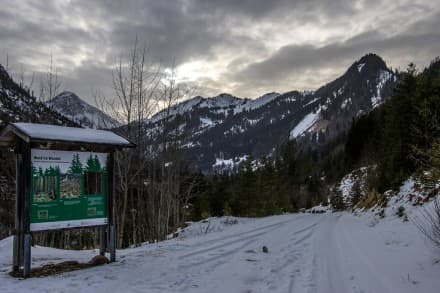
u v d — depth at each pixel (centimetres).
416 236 1191
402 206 1891
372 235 1484
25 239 780
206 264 940
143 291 680
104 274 805
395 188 2511
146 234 2255
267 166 5256
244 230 1847
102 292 666
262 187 4672
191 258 1020
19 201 805
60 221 840
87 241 2270
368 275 801
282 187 6681
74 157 870
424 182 1791
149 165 1969
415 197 1845
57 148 845
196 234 1772
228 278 795
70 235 2222
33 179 806
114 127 1861
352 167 8006
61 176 847
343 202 6128
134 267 884
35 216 803
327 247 1248
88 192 892
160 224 1898
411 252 995
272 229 1905
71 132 854
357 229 1850
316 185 9494
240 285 739
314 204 9231
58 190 841
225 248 1209
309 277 809
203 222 2686
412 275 764
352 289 705
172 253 1103
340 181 7631
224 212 4281
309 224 2281
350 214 3628
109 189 930
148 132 1931
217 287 723
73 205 863
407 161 2775
